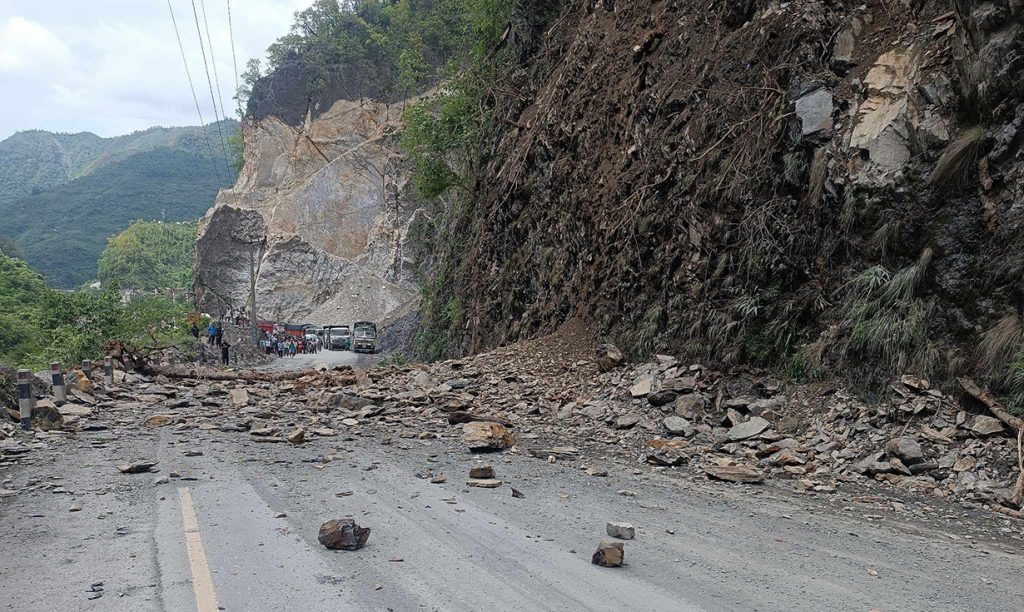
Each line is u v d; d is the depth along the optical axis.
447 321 30.89
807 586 4.36
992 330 8.62
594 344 15.52
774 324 11.23
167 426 10.66
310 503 6.12
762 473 8.02
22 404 9.98
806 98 11.73
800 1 12.83
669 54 16.39
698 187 13.58
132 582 4.16
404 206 85.12
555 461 8.55
